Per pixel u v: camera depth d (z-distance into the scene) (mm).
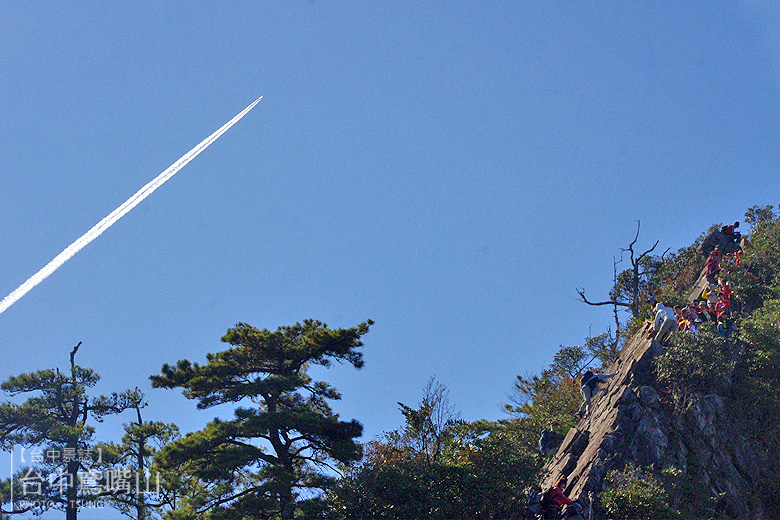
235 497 28875
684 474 22531
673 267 42469
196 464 29547
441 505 24031
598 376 28609
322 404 32812
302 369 34594
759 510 21750
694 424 23828
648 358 26609
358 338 33562
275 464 29359
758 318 27656
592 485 22922
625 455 23500
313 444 30672
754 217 41469
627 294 44812
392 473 25578
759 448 23562
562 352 43281
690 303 33469
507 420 38375
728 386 24906
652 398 24844
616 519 21219
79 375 39469
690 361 25062
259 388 30344
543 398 39656
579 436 26781
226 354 32219
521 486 24266
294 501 27812
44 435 35906
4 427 35719
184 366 31750
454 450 26609
